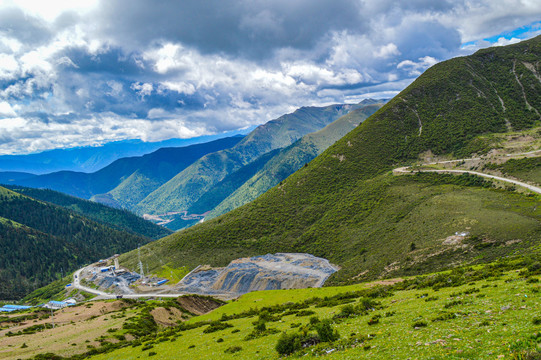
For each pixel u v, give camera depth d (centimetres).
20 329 8956
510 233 9094
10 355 6234
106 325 8281
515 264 5316
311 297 7612
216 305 11794
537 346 1678
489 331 2155
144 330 8044
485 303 2998
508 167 15350
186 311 10588
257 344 3872
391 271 10106
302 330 3575
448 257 9306
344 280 11475
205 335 5481
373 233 14375
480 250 8938
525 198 11688
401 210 14888
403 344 2383
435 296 4084
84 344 6744
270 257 16675
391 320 3297
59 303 12875
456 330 2375
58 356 6100
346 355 2548
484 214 10912
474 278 4869
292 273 13925
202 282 16350
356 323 3588
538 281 3397
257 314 6875
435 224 11800
